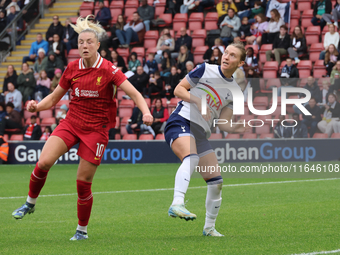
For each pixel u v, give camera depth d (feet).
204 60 170.71
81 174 49.06
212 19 196.03
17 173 130.00
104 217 66.13
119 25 190.90
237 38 159.74
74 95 49.03
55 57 182.29
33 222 63.10
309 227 55.77
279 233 52.42
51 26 193.88
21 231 56.65
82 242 49.21
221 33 182.39
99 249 45.44
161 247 45.78
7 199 86.07
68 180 113.19
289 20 180.55
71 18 215.51
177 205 43.34
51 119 168.66
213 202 49.96
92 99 48.49
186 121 47.52
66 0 226.38
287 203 75.10
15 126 162.20
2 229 58.08
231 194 86.22
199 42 191.31
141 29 192.24
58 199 84.53
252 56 160.56
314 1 190.29
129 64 173.47
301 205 72.64
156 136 154.20
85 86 48.29
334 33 170.60
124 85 48.26
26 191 96.78
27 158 152.46
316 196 81.92
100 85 48.19
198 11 200.75
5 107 164.45
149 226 58.95
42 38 193.36
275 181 103.45
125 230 56.44
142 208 73.97
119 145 149.07
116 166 142.51
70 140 48.85
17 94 171.53
